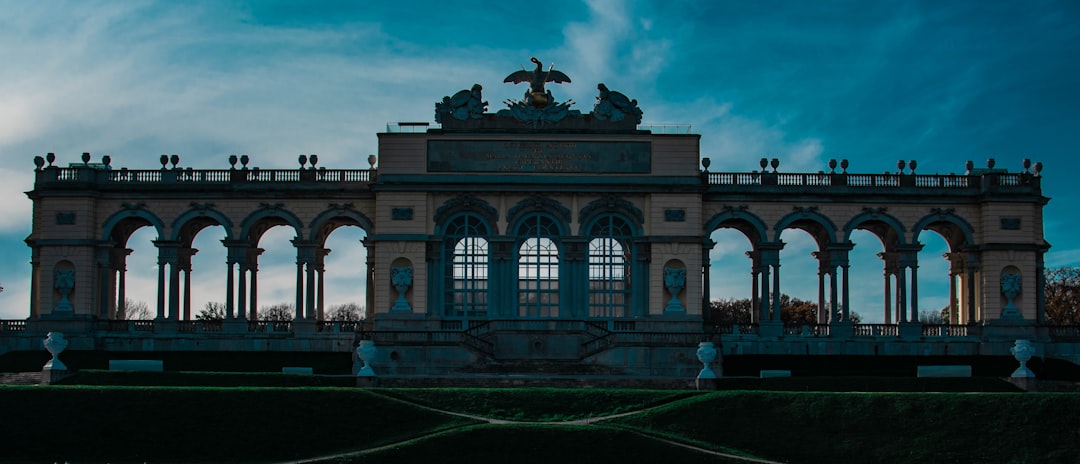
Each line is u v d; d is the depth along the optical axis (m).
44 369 71.69
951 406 60.94
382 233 91.75
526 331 88.31
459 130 93.06
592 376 75.38
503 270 91.94
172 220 94.44
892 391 70.38
